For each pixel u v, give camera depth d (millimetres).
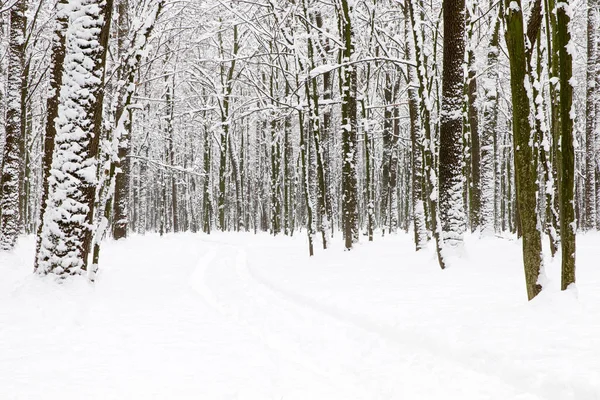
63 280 8367
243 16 18875
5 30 20516
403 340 6168
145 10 10508
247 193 47656
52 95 10031
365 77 23938
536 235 6812
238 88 38250
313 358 5543
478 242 15203
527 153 6805
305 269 13281
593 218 22781
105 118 13727
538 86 10500
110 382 4484
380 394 4445
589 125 22422
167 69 29891
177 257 17859
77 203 8625
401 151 39375
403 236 25312
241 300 9281
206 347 5840
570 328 5500
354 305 7992
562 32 6438
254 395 4309
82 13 8891
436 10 19266
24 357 5188
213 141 52000
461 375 4859
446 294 8336
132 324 6934
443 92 11477
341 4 16547
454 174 11383
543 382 4316
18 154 14898
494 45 17500
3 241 14430
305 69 17359
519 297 7441
